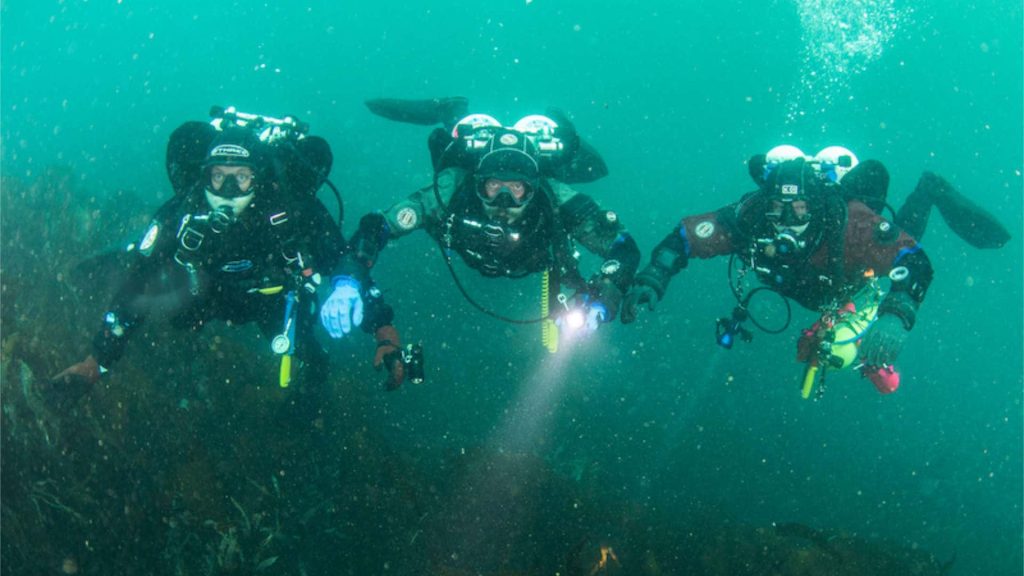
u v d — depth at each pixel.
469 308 9.47
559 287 5.29
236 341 6.60
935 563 6.07
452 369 8.38
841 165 5.68
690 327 12.12
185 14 61.56
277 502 4.84
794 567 5.22
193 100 30.41
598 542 4.82
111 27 53.00
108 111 25.23
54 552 3.77
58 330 5.23
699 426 9.08
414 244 11.27
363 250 4.62
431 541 4.89
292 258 4.47
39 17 41.75
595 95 49.44
